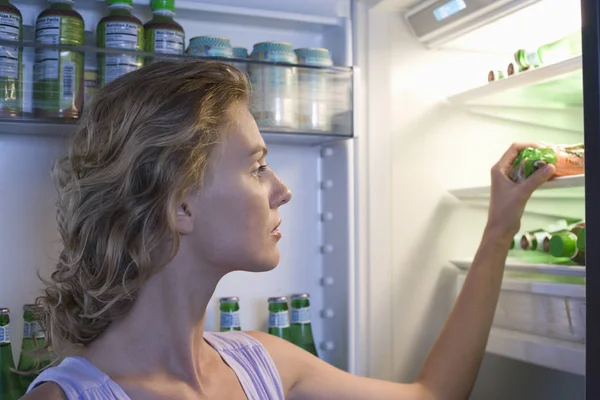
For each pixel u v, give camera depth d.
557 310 1.36
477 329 1.34
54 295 1.07
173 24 1.41
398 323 1.61
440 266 1.65
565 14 1.39
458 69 1.66
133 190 0.98
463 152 1.67
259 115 1.44
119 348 1.01
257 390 1.13
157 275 1.01
